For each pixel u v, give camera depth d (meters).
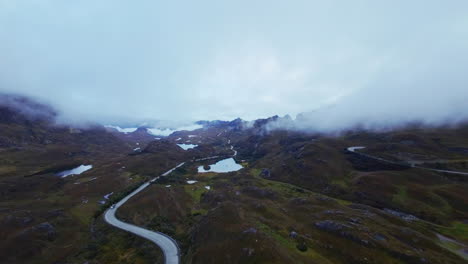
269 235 78.31
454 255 73.50
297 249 73.94
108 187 161.00
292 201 120.44
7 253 83.12
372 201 132.00
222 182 189.75
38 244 88.44
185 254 77.69
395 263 66.19
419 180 142.50
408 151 195.25
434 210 113.81
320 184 166.62
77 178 190.75
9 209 122.12
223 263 65.31
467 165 161.00
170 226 108.06
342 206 111.88
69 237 97.12
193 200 149.88
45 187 164.75
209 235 81.44
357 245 74.38
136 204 126.75
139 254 80.88
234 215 89.81
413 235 80.88
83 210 123.75
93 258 82.19
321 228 86.75
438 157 183.38
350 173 172.25
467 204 112.25
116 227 102.69
